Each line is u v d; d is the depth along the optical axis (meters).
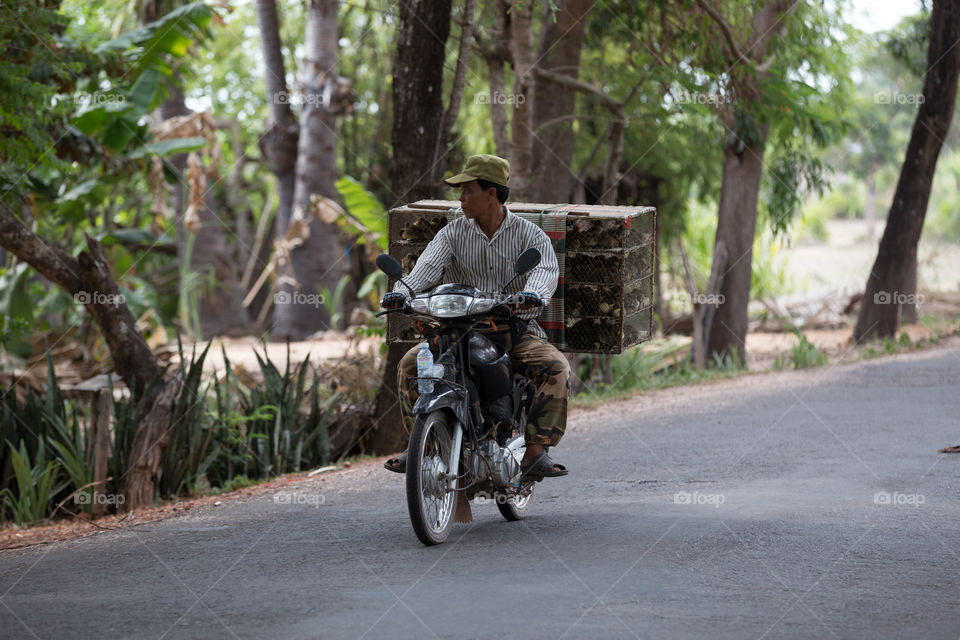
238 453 11.38
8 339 15.06
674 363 20.73
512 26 14.01
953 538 6.44
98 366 16.48
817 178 21.27
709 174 27.09
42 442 10.23
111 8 24.42
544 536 6.77
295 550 6.64
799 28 19.30
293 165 28.08
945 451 9.90
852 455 9.95
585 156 24.05
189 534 7.51
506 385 6.76
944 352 20.75
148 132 17.55
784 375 18.22
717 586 5.41
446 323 6.62
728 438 11.35
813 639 4.53
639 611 4.95
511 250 7.03
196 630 4.86
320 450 11.75
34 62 12.26
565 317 7.80
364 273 33.09
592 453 10.77
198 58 28.11
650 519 7.21
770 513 7.30
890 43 24.11
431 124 12.16
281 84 27.91
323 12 26.70
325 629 4.79
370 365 14.28
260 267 33.31
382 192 30.27
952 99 23.52
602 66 19.14
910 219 23.88
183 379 10.61
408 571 5.89
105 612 5.25
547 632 4.64
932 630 4.65
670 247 28.62
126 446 10.23
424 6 11.93
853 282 33.94
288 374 11.80
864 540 6.41
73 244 22.06
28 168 12.45
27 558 6.94
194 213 19.39
